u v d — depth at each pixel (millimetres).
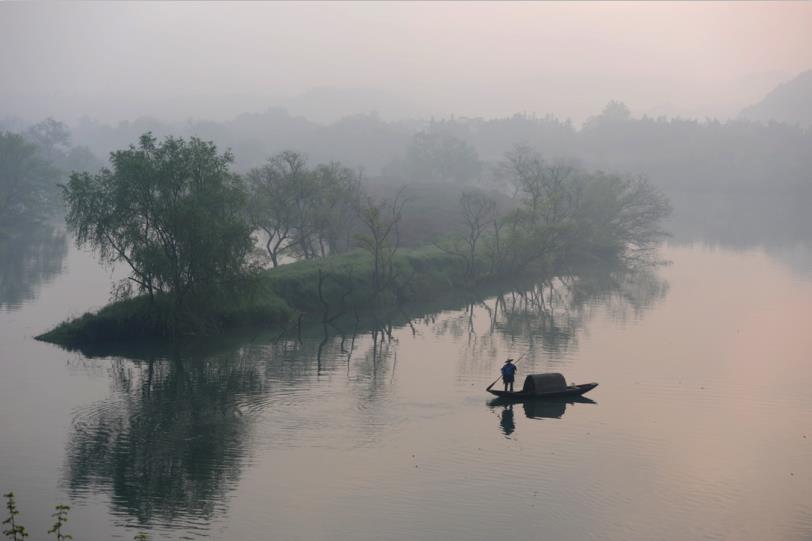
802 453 40250
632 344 65000
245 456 38875
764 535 31500
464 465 38000
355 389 50469
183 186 65625
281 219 94562
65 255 122188
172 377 53469
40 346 61938
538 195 109438
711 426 44219
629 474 37344
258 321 71375
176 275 64312
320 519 32312
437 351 62219
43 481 35812
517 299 89312
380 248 85062
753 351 62406
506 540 30781
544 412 46250
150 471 37000
